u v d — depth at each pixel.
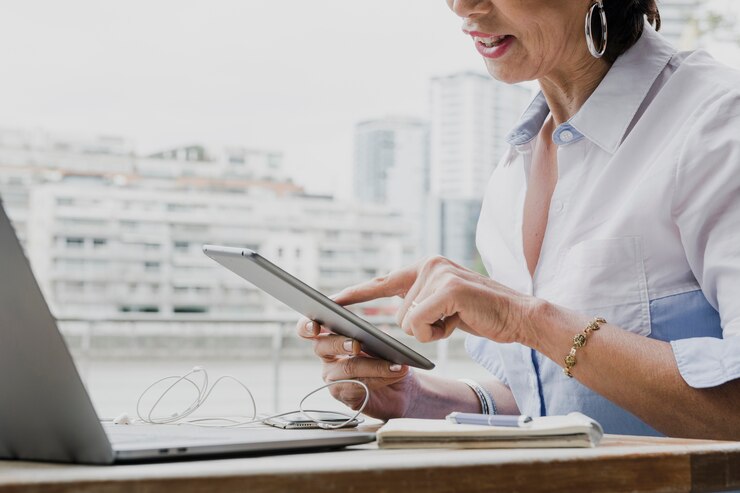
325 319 0.95
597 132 1.06
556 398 1.04
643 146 1.03
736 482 0.63
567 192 1.09
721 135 0.94
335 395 1.08
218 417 0.99
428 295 0.87
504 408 1.17
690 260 0.97
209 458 0.60
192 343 11.19
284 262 12.54
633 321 1.00
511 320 0.85
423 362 0.93
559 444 0.65
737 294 0.88
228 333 11.27
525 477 0.55
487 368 1.23
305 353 11.02
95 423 0.54
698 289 0.99
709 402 0.80
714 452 0.62
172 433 0.73
